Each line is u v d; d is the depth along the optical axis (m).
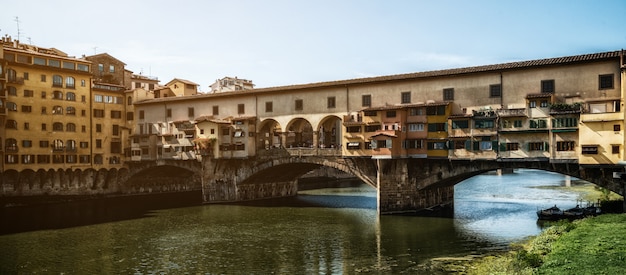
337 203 72.44
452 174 55.38
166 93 90.75
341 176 116.75
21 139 72.94
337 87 63.06
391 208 58.19
